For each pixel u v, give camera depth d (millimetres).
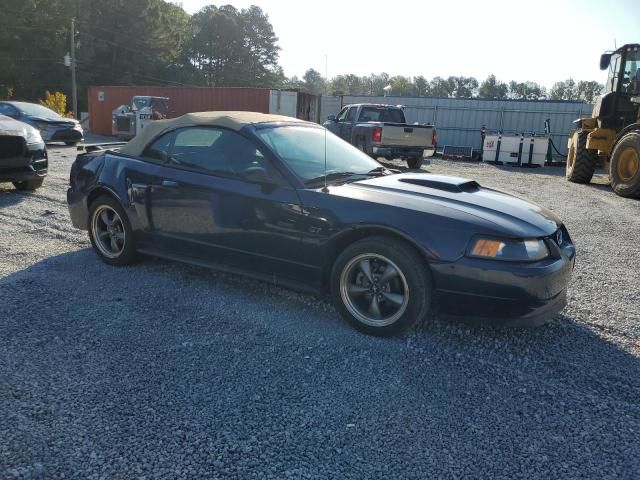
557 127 24156
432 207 3547
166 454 2395
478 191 4117
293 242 3861
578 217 8469
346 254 3670
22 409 2699
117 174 4805
